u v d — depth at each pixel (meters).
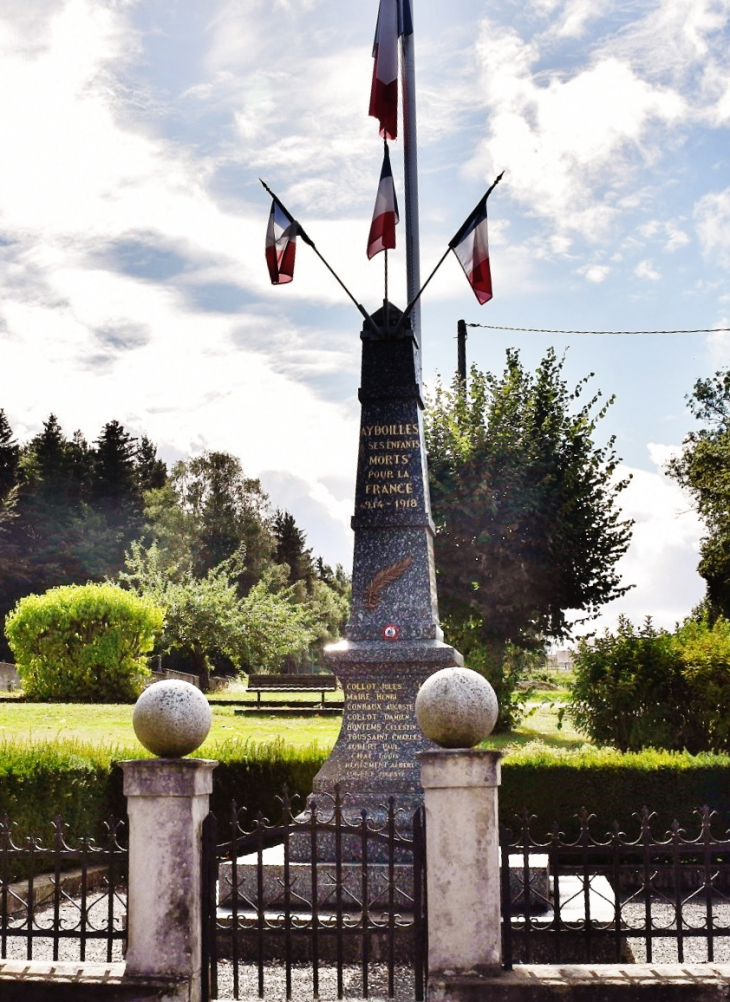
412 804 9.25
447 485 23.02
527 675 26.91
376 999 6.74
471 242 10.77
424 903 6.36
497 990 6.00
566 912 8.33
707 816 6.64
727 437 38.28
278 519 90.12
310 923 7.39
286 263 10.98
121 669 25.45
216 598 37.66
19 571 59.28
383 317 10.52
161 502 72.50
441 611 23.33
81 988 6.18
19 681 33.44
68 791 10.83
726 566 38.25
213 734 18.72
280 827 6.59
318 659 67.38
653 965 6.27
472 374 24.44
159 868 6.33
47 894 10.11
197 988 6.33
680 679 17.38
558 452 23.86
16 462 70.50
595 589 24.09
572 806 12.01
